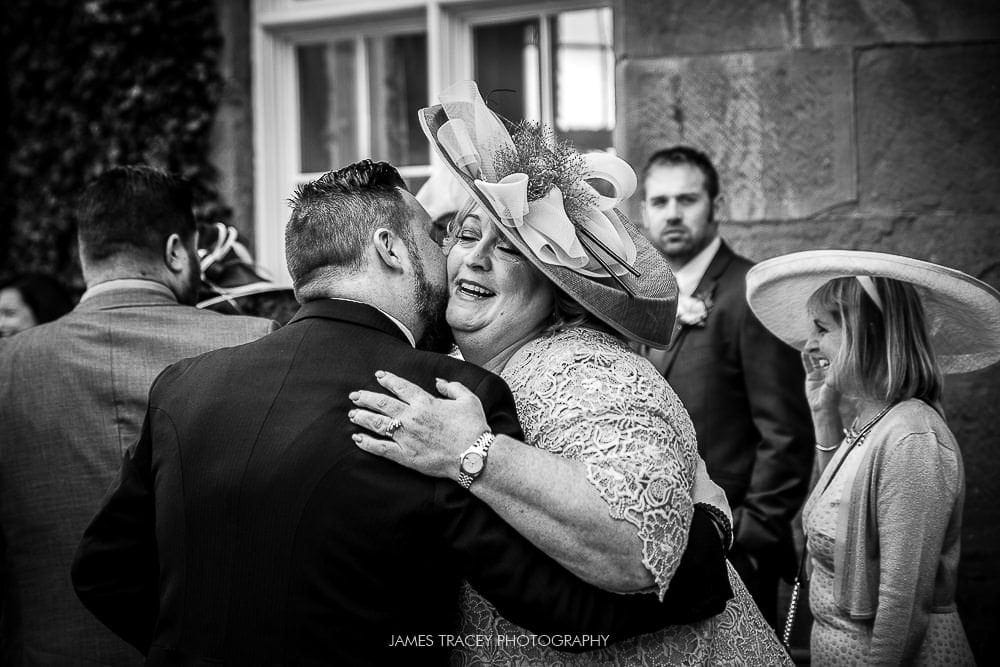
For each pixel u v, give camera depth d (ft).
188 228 7.94
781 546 9.66
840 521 7.30
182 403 5.46
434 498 5.02
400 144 14.24
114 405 7.09
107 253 7.59
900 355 7.35
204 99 14.20
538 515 4.91
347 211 5.63
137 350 7.22
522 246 5.49
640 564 4.94
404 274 5.66
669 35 12.06
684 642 5.54
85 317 7.39
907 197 11.43
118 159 14.38
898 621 6.97
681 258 10.74
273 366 5.38
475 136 5.93
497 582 5.02
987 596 10.96
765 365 10.01
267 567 4.99
